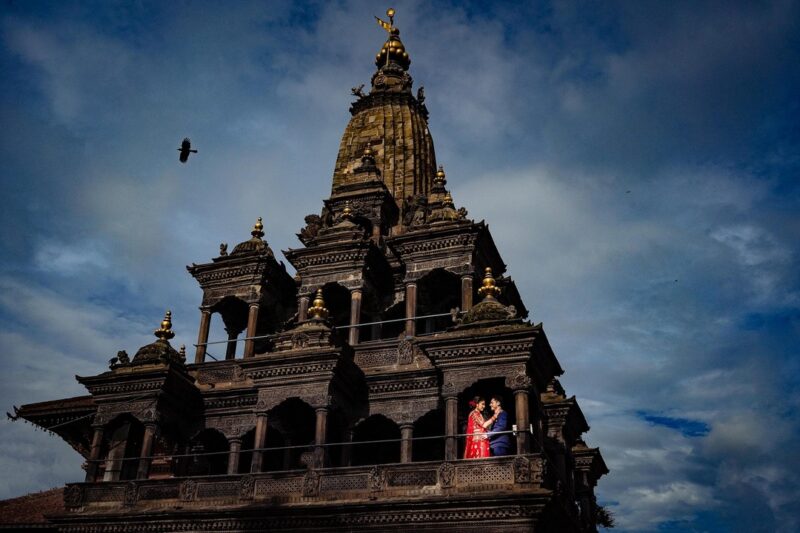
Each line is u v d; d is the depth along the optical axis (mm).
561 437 44062
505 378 35781
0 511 45750
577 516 40844
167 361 43375
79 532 39125
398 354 42000
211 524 37125
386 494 34969
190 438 43750
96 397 43031
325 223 54281
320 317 42188
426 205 50406
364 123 60688
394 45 66438
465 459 34344
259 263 49094
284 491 36812
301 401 40375
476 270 45875
